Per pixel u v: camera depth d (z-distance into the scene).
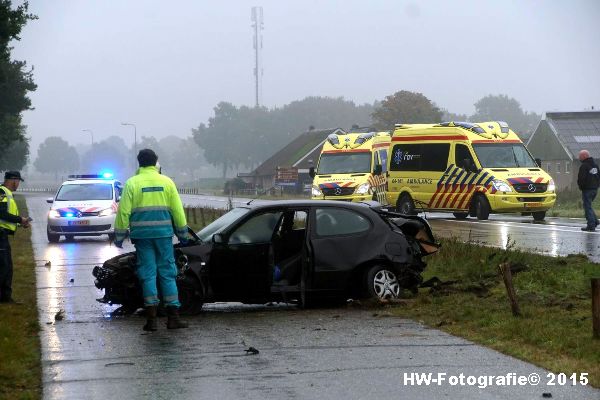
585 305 16.39
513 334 14.14
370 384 11.45
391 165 47.56
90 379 11.95
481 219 42.81
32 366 12.83
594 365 12.00
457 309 16.66
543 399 10.66
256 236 17.75
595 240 30.25
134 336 15.22
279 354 13.41
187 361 13.03
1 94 101.25
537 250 26.50
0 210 19.03
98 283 17.73
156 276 16.39
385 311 17.38
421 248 19.36
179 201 16.02
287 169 125.56
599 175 34.44
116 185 42.91
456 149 44.19
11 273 19.36
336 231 18.20
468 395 10.88
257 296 17.70
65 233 39.19
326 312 17.67
